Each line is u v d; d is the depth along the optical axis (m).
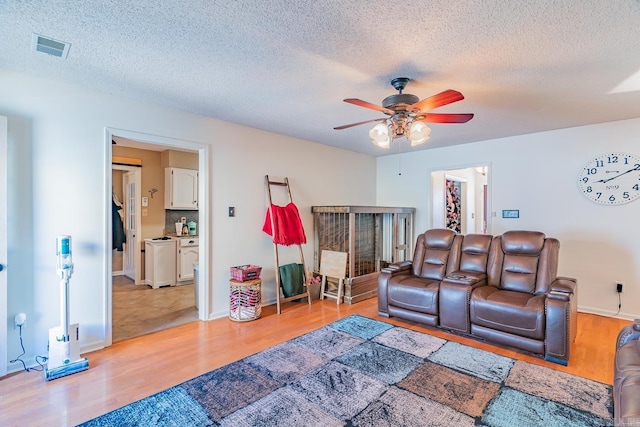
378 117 3.67
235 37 1.97
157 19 1.78
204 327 3.49
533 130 4.24
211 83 2.70
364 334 3.28
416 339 3.16
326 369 2.55
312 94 2.94
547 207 4.30
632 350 1.91
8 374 2.46
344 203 5.55
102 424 1.90
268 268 4.36
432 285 3.48
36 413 2.00
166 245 5.42
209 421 1.94
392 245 5.42
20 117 2.52
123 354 2.81
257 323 3.62
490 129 4.18
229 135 3.92
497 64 2.29
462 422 1.92
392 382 2.36
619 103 3.13
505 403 2.10
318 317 3.83
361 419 1.95
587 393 2.21
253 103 3.20
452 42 2.00
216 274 3.81
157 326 3.52
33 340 2.59
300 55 2.19
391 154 5.98
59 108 2.70
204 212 3.69
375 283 4.86
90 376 2.44
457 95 2.14
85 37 1.98
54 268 2.68
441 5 1.63
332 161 5.33
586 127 4.00
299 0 1.60
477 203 7.98
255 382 2.36
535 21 1.76
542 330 2.71
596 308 3.96
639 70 2.38
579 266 4.07
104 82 2.69
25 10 1.69
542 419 1.94
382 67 2.36
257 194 4.23
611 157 3.84
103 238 2.94
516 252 3.51
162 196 5.98
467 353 2.84
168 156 5.78
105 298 2.96
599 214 3.94
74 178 2.78
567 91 2.81
